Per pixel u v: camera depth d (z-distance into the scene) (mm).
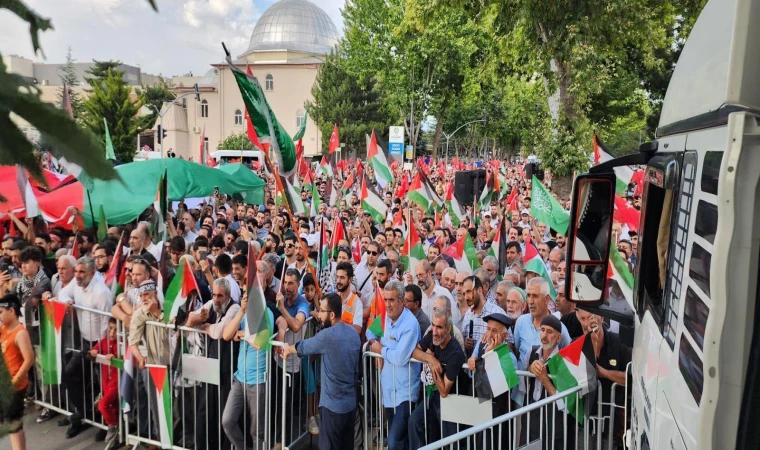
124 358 6281
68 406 6785
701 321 2039
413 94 41562
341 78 54969
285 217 12070
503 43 14953
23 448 5207
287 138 6371
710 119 2271
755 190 1751
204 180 13898
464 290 6410
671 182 2898
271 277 6840
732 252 1767
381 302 6211
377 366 6188
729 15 2209
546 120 14914
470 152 63562
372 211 12680
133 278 6316
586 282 4262
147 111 65438
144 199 10820
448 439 3984
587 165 14148
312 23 75812
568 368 4816
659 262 3057
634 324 3824
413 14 16719
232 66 5738
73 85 41188
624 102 24312
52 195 10133
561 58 13328
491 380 5070
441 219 13211
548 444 4914
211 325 5953
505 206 14492
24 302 6871
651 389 2908
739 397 1769
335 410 5598
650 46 14961
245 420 5906
